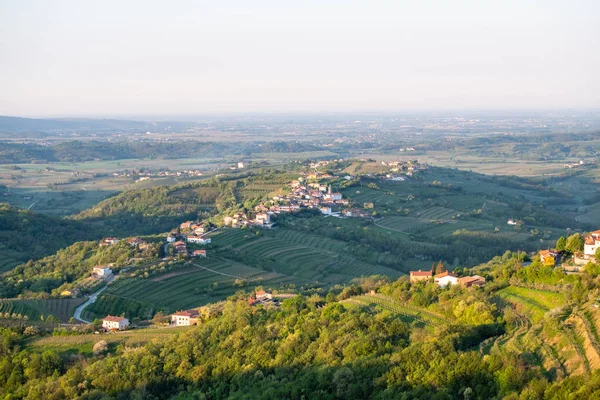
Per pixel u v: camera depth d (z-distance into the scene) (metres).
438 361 102.62
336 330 125.38
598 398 80.75
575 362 95.88
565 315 111.69
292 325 137.88
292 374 113.69
